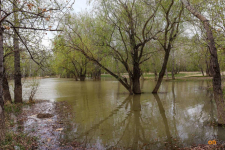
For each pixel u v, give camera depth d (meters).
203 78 36.12
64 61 34.22
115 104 12.88
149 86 26.08
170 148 5.66
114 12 14.82
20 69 13.12
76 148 5.78
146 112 10.43
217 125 7.43
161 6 13.38
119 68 19.59
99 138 6.63
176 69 56.34
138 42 16.83
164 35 15.65
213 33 7.47
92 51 17.27
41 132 7.13
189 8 6.67
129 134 7.00
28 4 5.09
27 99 15.27
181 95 16.36
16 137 6.16
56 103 13.29
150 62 23.61
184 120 8.62
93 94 18.22
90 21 15.55
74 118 9.21
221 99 7.05
